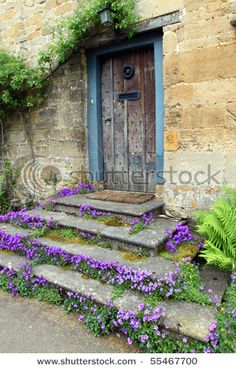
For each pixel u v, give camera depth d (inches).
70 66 168.4
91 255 109.9
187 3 120.4
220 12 113.3
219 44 115.1
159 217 136.8
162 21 128.4
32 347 80.7
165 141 134.3
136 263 102.0
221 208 102.2
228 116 116.6
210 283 93.1
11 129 207.5
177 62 126.1
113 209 134.5
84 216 141.2
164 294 87.3
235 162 116.9
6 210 206.2
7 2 194.7
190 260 101.4
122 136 166.6
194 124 125.3
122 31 140.9
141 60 153.6
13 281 111.3
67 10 163.5
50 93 180.1
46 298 101.5
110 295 90.8
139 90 156.5
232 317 76.7
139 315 80.5
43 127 188.2
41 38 179.8
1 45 204.1
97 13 137.2
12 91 187.5
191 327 74.1
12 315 96.2
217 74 117.0
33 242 126.0
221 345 70.3
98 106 169.2
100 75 168.7
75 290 95.6
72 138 174.7
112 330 84.9
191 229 126.0
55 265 114.1
